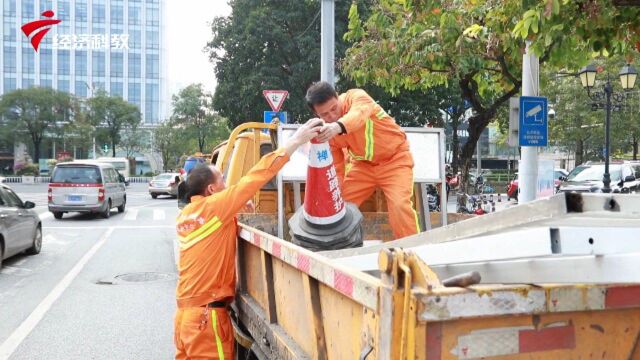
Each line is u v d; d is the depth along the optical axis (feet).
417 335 5.61
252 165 17.99
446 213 16.56
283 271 10.43
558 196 5.73
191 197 12.62
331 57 34.27
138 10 238.89
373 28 32.04
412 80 33.24
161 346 18.30
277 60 71.77
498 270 6.72
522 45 21.16
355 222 12.96
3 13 223.10
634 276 5.67
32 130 171.32
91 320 21.24
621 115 82.28
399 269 5.76
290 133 16.11
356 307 6.95
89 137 173.88
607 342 6.46
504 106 61.36
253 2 72.59
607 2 14.80
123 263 33.65
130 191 129.18
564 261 6.17
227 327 12.01
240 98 73.20
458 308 5.68
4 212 30.89
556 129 88.58
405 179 14.74
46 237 45.37
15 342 18.62
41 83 229.04
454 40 26.43
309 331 8.82
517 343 6.11
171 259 35.24
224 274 12.04
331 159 12.51
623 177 60.08
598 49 16.98
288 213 17.21
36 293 25.62
